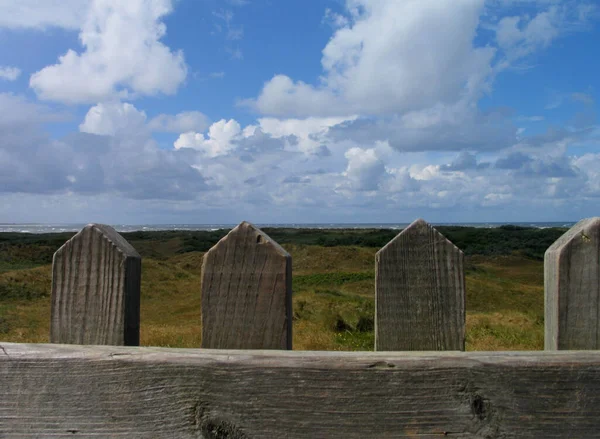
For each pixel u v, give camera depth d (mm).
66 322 1296
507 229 47531
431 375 1067
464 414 1062
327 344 9164
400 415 1064
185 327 12672
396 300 1261
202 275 1268
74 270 1296
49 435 1128
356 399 1069
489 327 10688
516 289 22375
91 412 1124
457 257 1253
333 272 28766
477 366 1066
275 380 1082
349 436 1066
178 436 1096
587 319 1227
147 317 17234
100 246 1286
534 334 9797
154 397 1109
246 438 1079
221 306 1261
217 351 1115
